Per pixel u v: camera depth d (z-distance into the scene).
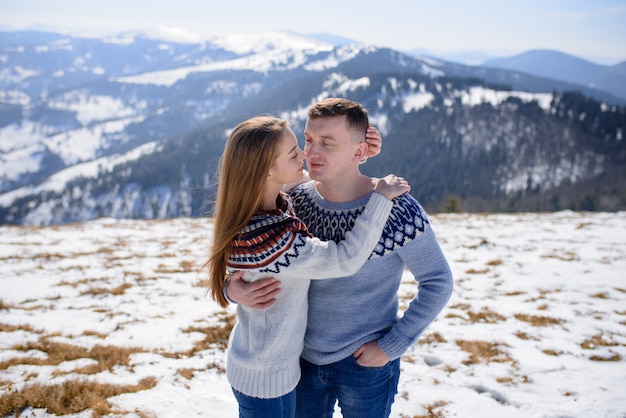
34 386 4.34
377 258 2.04
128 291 9.09
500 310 7.68
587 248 13.39
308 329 2.24
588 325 6.83
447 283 2.05
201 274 10.62
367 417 2.26
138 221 24.56
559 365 5.31
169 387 4.64
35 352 5.60
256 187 1.92
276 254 1.91
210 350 5.84
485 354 5.70
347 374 2.20
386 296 2.15
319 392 2.37
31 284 9.64
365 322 2.13
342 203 2.16
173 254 13.33
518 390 4.70
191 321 7.11
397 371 2.36
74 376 4.79
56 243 15.81
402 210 2.04
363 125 2.07
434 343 6.11
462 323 7.00
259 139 1.89
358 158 2.14
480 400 4.48
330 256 1.90
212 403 4.24
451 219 23.31
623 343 6.07
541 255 12.51
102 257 12.90
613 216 22.56
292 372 2.13
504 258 12.32
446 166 181.00
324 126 2.02
